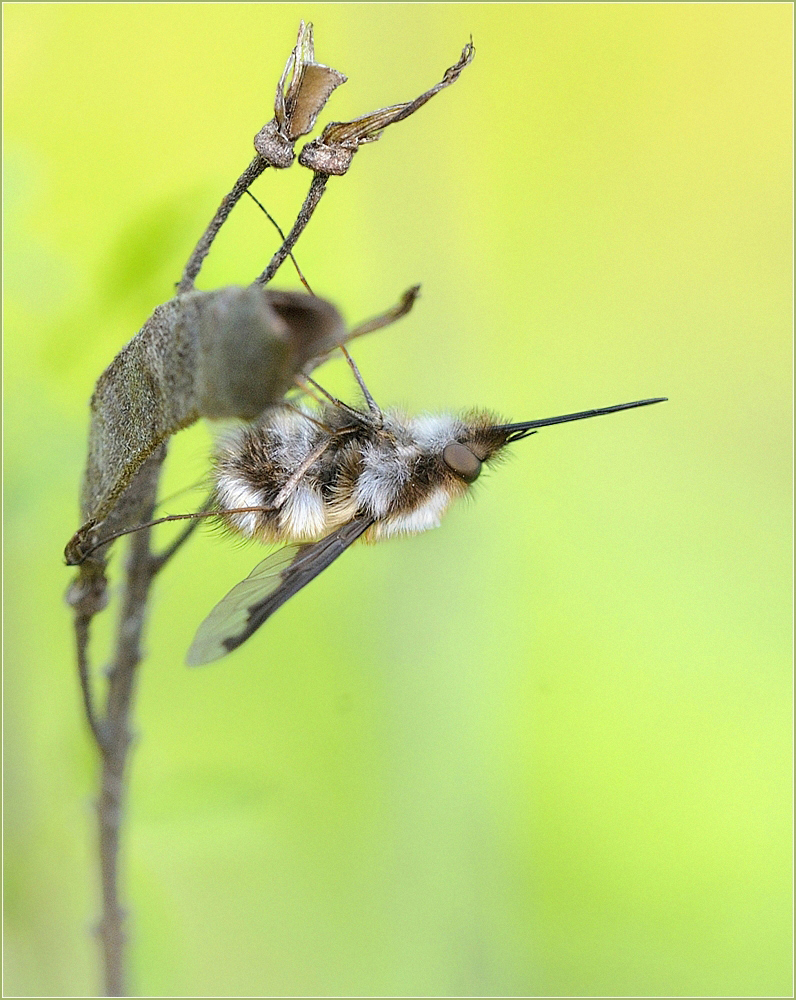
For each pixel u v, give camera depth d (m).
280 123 0.15
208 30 0.19
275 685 0.19
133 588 0.16
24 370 0.17
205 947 0.18
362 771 0.18
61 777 0.17
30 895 0.17
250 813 0.17
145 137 0.19
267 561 0.16
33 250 0.17
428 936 0.18
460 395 0.19
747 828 0.19
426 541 0.18
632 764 0.19
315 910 0.18
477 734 0.18
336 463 0.16
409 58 0.19
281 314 0.13
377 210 0.19
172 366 0.15
